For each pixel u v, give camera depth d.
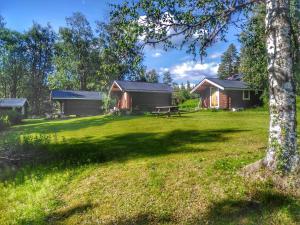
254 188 6.18
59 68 59.88
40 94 71.50
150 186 7.12
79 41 62.38
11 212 6.84
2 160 10.91
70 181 8.42
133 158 10.16
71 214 6.40
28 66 71.19
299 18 8.24
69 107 48.41
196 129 16.14
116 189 7.28
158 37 7.54
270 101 6.63
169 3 7.23
